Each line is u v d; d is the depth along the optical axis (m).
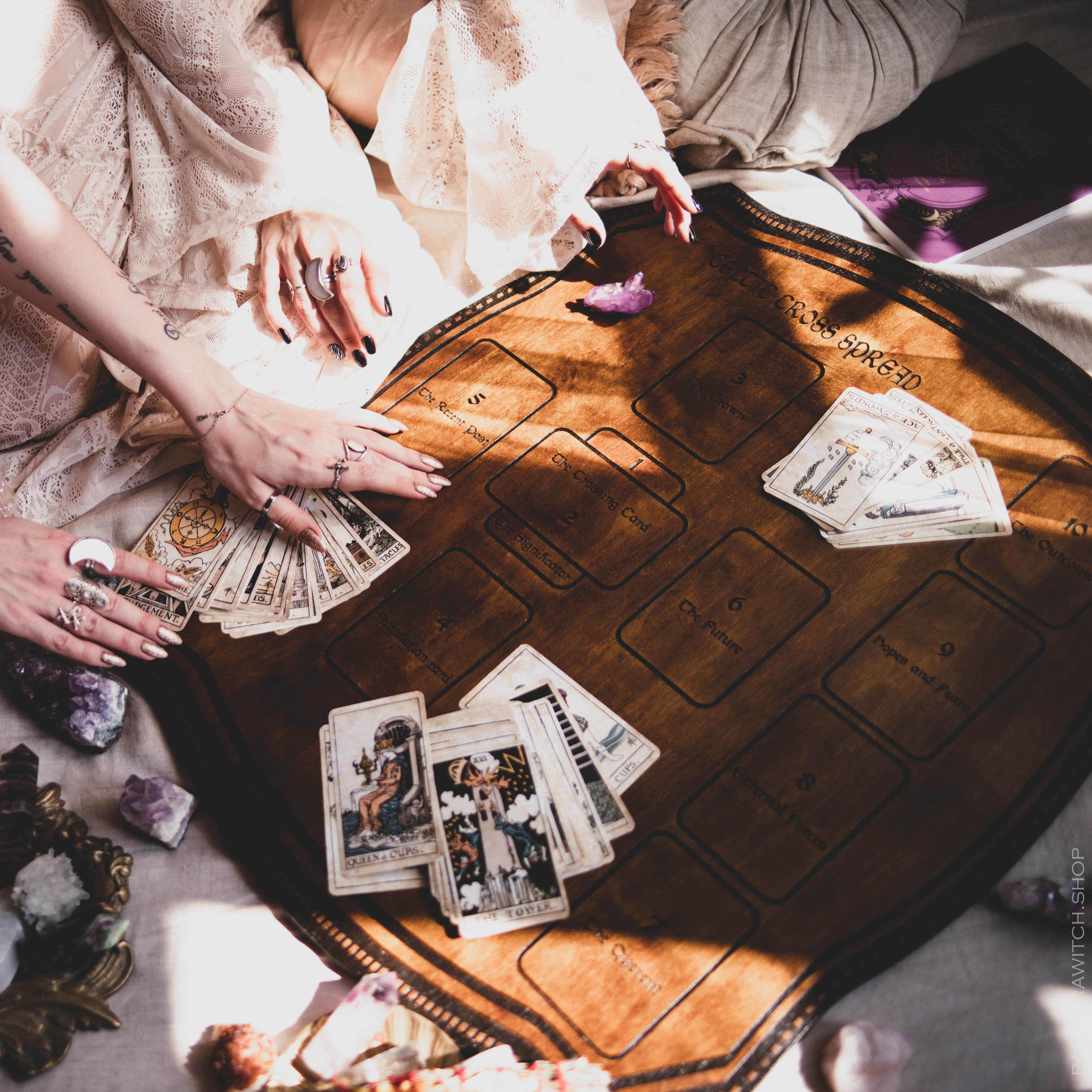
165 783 0.89
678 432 1.04
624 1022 0.81
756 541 0.98
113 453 1.03
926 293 1.10
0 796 0.89
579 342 1.10
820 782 0.88
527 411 1.06
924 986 0.82
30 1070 0.81
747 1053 0.80
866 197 1.19
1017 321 1.08
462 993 0.82
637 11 1.18
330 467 0.98
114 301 0.92
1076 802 0.87
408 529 1.00
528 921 0.84
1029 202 1.17
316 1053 0.79
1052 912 0.83
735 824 0.87
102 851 0.88
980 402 1.04
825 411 1.04
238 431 0.97
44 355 0.99
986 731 0.89
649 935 0.83
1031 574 0.95
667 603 0.96
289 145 1.00
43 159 0.97
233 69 0.96
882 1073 0.78
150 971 0.85
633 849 0.86
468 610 0.96
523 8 1.00
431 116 1.08
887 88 1.20
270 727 0.93
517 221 1.10
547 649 0.94
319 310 1.04
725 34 1.20
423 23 1.02
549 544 0.99
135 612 0.94
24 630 0.92
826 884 0.85
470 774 0.89
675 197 1.14
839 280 1.12
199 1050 0.82
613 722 0.91
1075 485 0.99
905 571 0.96
